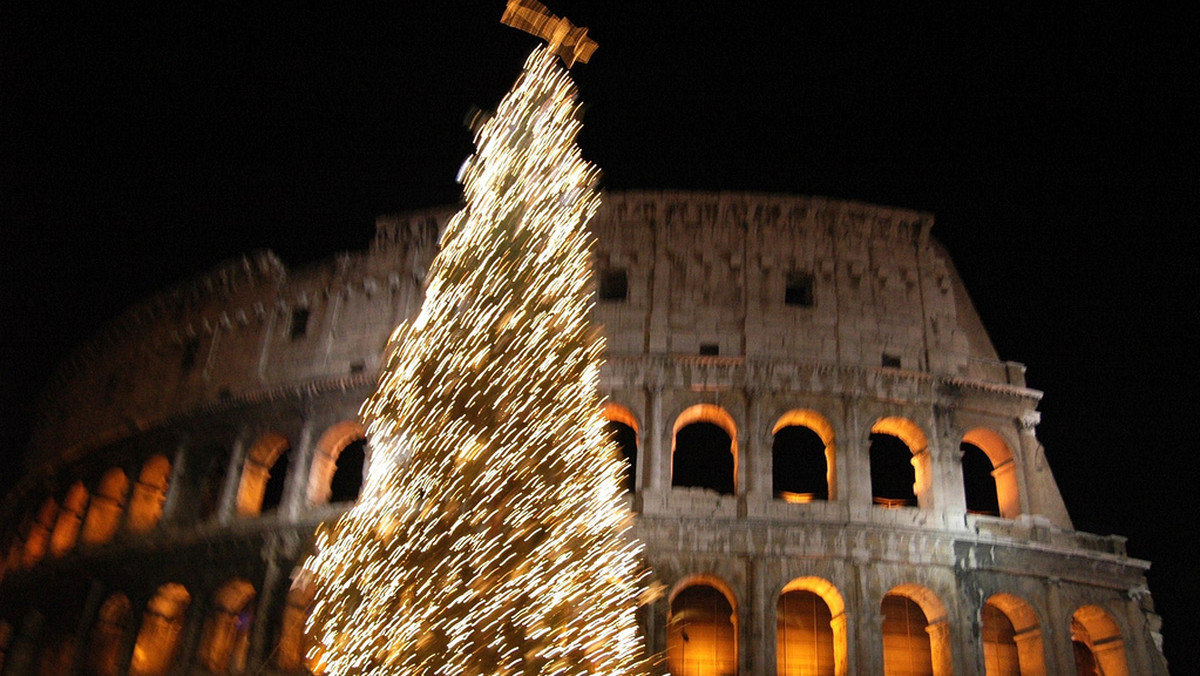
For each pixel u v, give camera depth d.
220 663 60.84
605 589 15.22
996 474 62.59
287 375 67.94
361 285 69.38
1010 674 58.44
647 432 58.91
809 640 57.03
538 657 14.31
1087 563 58.62
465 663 14.23
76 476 76.81
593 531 15.39
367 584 15.30
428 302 17.17
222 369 71.44
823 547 55.97
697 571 55.28
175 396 72.69
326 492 64.31
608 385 60.34
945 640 55.28
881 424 61.38
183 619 65.50
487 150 18.16
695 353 61.25
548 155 17.72
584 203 17.84
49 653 67.69
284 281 72.38
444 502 15.07
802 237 65.31
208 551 63.12
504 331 16.05
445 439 15.46
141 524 69.62
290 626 58.34
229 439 68.00
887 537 56.56
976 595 56.09
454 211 69.75
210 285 75.38
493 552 14.72
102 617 65.94
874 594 55.34
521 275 16.50
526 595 14.59
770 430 59.12
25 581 73.50
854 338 62.28
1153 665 57.50
